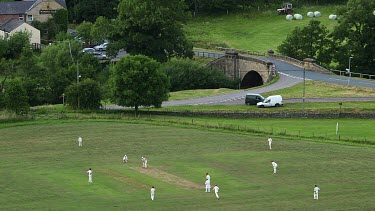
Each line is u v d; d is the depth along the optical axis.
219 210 92.50
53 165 113.00
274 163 110.69
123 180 105.38
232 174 109.75
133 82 152.75
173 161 116.56
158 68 156.25
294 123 148.38
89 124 142.50
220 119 151.62
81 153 120.94
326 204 96.19
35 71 193.00
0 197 96.25
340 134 137.38
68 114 151.25
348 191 102.25
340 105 156.25
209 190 100.88
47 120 145.25
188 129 139.62
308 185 104.88
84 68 192.62
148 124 143.12
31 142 128.00
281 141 131.25
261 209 93.31
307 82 184.88
